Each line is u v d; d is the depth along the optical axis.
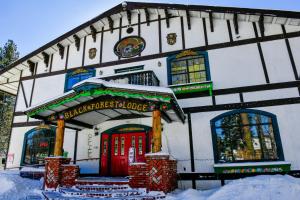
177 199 7.90
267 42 11.72
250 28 12.20
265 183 8.04
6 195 8.94
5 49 26.53
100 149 12.63
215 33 12.68
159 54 13.27
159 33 13.71
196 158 10.94
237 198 7.42
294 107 10.46
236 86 11.46
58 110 10.48
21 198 8.76
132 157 11.67
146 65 13.27
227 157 10.66
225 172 10.23
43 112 10.38
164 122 11.86
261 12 11.53
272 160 10.12
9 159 13.94
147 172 8.59
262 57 11.56
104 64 14.14
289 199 6.96
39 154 13.60
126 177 11.22
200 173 10.69
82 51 14.96
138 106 9.38
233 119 11.09
